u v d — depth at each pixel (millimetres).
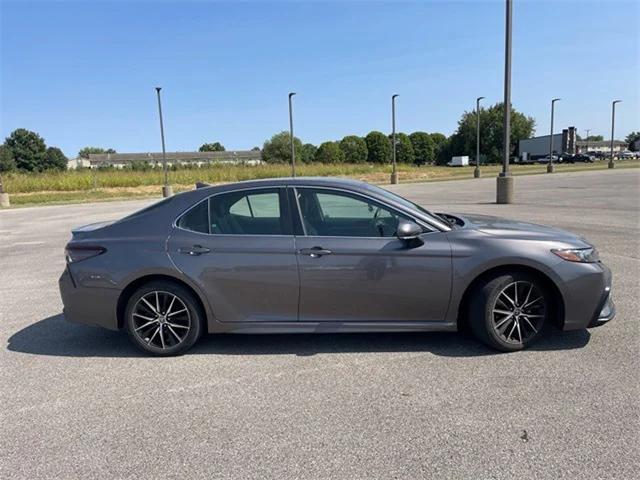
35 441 2885
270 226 3986
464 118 103625
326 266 3855
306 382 3553
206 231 4031
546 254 3791
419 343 4211
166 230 4051
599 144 118562
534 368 3637
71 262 4090
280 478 2471
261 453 2693
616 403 3092
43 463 2660
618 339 4137
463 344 4156
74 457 2711
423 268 3828
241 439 2838
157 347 4113
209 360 4023
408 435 2822
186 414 3152
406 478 2438
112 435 2928
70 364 4031
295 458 2635
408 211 3973
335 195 4047
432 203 16750
